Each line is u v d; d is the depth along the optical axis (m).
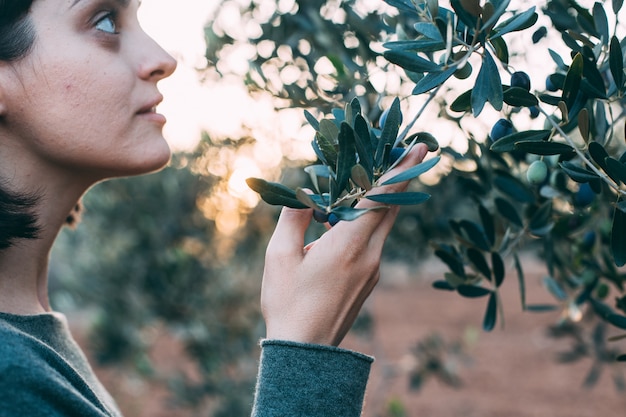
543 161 1.09
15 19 0.89
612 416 6.96
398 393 7.69
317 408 0.84
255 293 4.13
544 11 0.95
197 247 4.11
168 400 4.16
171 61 0.98
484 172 1.22
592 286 1.41
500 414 7.14
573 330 2.36
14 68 0.90
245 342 4.06
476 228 1.16
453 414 7.16
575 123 0.93
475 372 8.82
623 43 0.90
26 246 0.99
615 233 0.85
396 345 10.20
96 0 0.91
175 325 4.06
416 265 2.39
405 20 1.17
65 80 0.90
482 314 12.97
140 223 4.05
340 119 0.89
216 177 3.46
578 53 0.81
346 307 0.91
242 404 3.97
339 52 1.33
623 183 0.83
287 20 1.47
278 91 1.44
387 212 0.93
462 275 1.18
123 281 4.02
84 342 7.81
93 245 4.14
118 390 6.80
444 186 1.77
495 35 0.78
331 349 0.86
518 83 0.84
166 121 0.99
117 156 0.94
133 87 0.94
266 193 0.78
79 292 4.14
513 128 0.94
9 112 0.91
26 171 0.94
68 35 0.90
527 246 1.69
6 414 0.69
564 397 7.66
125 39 0.95
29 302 1.02
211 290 4.04
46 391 0.72
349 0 1.33
